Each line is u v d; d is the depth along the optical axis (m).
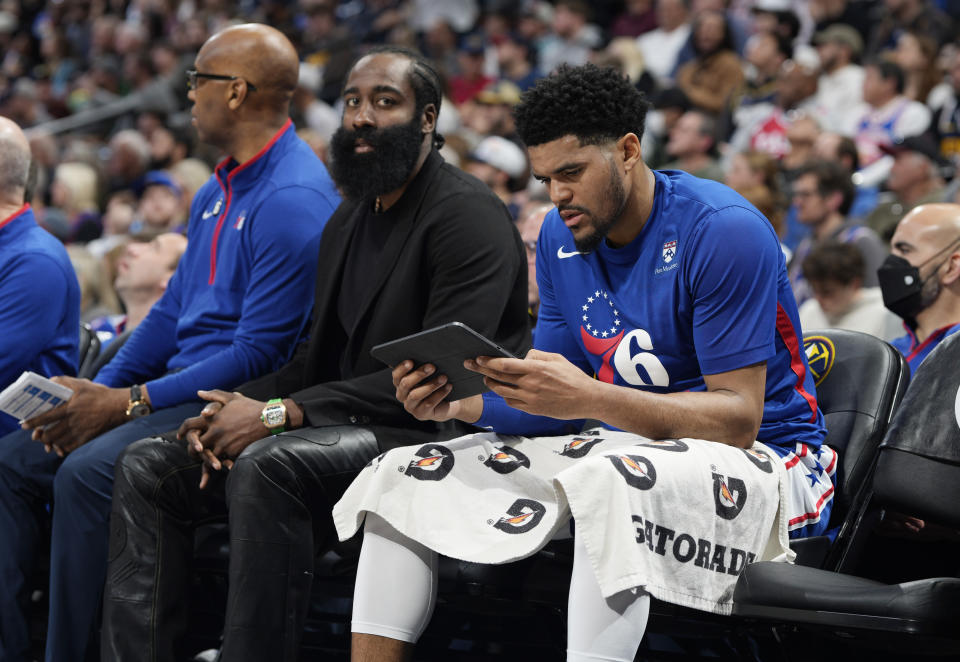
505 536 4.04
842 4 14.73
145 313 7.16
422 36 19.25
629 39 16.09
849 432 4.70
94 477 5.10
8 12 26.11
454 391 4.17
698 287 4.23
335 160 5.14
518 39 16.56
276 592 4.48
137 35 22.22
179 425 5.32
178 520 4.95
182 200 10.62
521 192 10.62
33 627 5.99
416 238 5.00
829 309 7.60
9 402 5.07
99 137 18.33
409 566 4.16
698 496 3.88
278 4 21.62
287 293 5.54
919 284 5.49
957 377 3.98
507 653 5.08
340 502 4.23
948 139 11.66
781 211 9.27
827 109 12.82
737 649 4.68
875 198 10.73
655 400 4.05
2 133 5.95
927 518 3.96
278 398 5.21
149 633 4.82
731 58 13.28
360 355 5.09
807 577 3.78
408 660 4.20
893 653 4.54
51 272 5.90
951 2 15.02
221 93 5.77
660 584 3.77
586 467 3.78
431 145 5.23
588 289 4.58
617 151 4.21
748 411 4.14
